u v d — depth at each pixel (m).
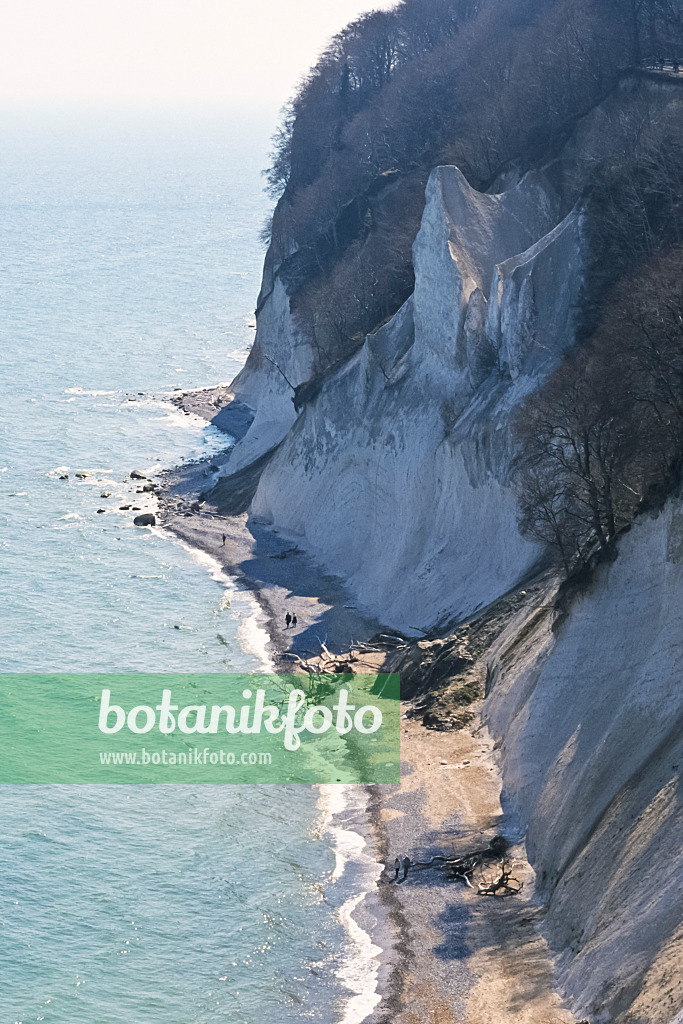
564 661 55.81
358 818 57.50
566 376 69.00
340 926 49.78
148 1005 46.53
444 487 81.06
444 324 85.25
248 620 83.50
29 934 50.84
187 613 85.81
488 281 85.56
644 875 41.56
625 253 76.75
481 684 65.19
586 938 42.47
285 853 55.47
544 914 46.34
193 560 96.00
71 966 48.62
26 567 96.62
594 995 39.09
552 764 52.59
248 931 50.25
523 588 69.50
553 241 78.25
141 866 55.50
